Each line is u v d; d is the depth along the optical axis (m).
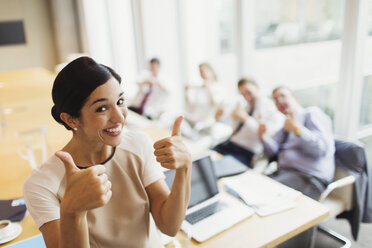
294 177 2.26
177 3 4.68
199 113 3.78
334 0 2.69
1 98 4.06
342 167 2.19
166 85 4.45
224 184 1.91
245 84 2.95
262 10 3.48
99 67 0.84
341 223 2.42
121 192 1.01
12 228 1.50
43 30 7.61
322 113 2.36
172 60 5.15
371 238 2.27
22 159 2.29
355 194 2.08
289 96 2.42
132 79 6.45
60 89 0.83
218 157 2.28
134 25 5.89
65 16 7.33
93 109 0.83
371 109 2.63
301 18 3.05
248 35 3.66
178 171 0.94
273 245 1.43
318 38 2.91
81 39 7.46
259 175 1.99
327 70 2.88
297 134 2.23
